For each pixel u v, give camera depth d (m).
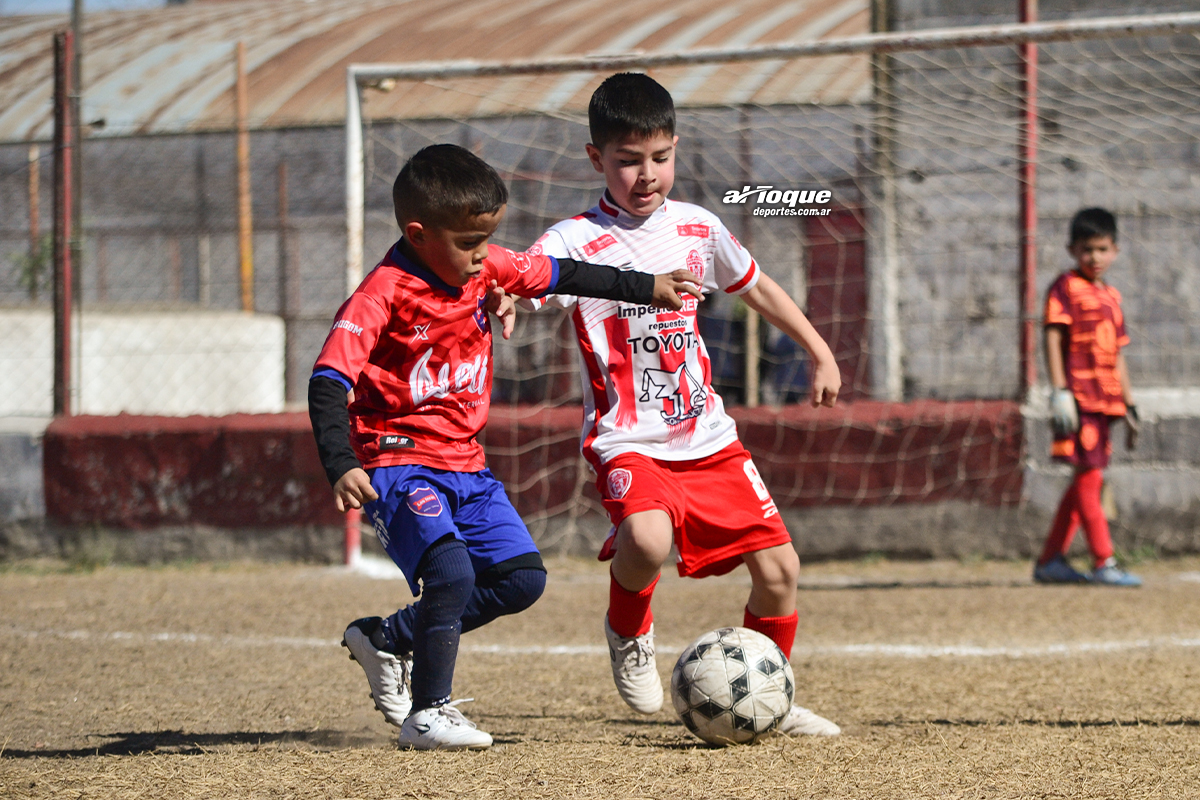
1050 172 36.41
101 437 30.23
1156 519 29.44
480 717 14.57
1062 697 15.30
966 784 10.49
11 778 10.93
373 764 11.21
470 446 12.38
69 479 30.31
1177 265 36.03
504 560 12.20
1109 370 26.08
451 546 11.65
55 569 29.48
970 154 36.56
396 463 11.84
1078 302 26.02
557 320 39.91
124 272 58.72
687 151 39.28
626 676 13.09
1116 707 14.56
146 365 42.69
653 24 57.28
